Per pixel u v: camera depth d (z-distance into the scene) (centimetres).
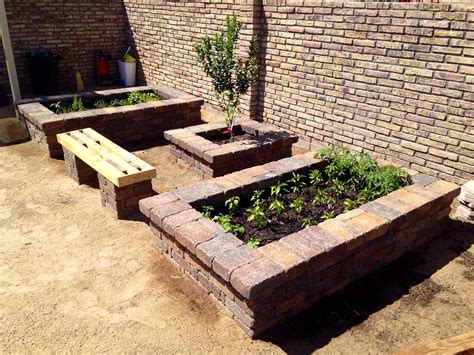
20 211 509
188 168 637
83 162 575
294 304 346
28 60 1000
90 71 1152
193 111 812
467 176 529
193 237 359
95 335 329
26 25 1015
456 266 423
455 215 518
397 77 571
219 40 613
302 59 691
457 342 146
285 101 748
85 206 526
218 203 441
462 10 486
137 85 1162
